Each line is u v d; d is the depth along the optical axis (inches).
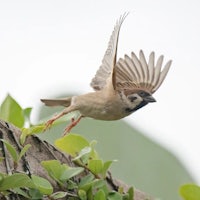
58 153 381.7
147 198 406.6
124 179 479.2
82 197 362.3
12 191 340.5
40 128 372.5
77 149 382.6
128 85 464.1
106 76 466.0
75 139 381.4
